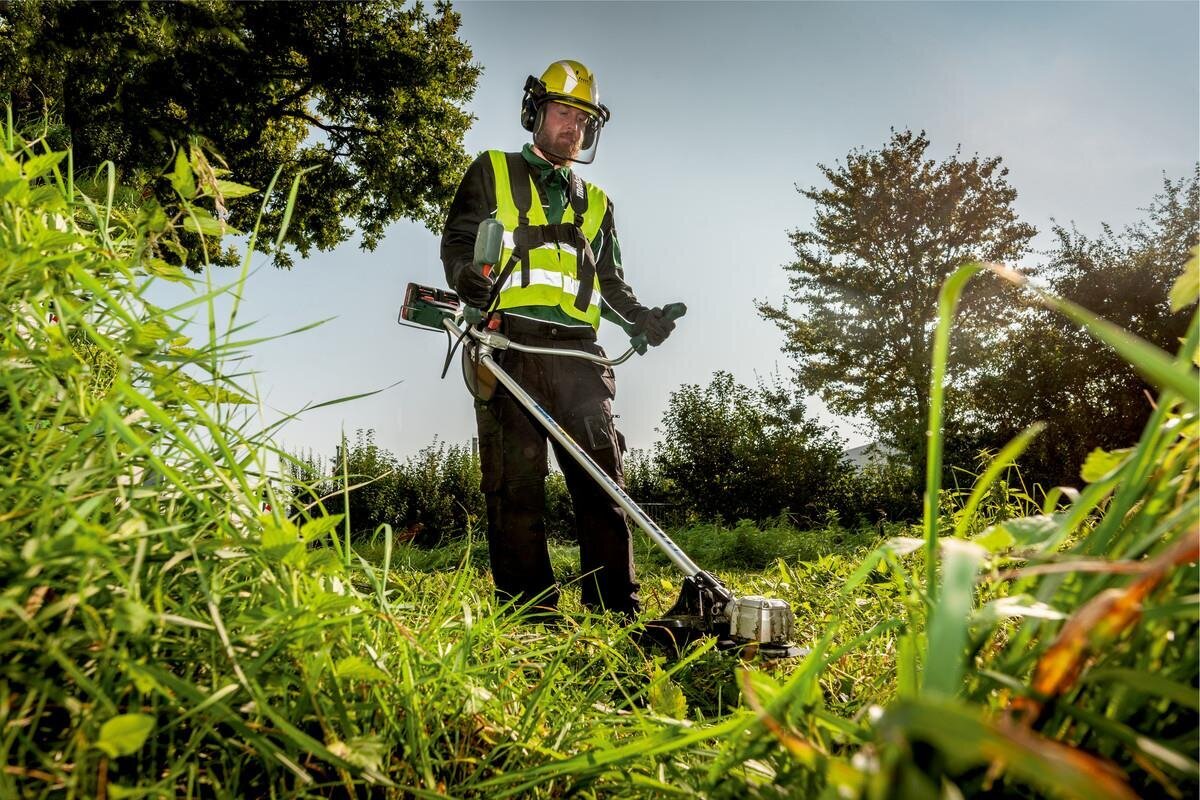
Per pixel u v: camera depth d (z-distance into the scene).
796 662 2.16
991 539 0.79
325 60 17.06
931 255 21.69
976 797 0.71
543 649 1.61
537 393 3.33
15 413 0.96
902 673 0.84
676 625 2.38
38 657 0.81
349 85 17.55
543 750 1.18
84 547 0.77
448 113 19.09
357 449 16.39
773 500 17.22
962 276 0.61
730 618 2.28
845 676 1.84
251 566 1.07
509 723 1.28
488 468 3.30
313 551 1.01
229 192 1.13
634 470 18.36
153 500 1.02
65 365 0.98
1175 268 17.73
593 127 3.65
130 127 11.44
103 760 0.75
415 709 1.08
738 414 18.05
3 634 0.77
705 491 17.38
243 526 1.06
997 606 0.70
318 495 1.25
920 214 21.72
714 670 2.14
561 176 3.62
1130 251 18.52
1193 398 0.44
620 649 2.20
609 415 3.39
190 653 0.95
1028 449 15.44
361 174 19.39
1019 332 18.28
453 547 8.41
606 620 2.12
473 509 15.67
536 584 3.21
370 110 18.23
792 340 23.62
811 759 0.68
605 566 3.31
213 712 0.87
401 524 15.55
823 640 0.85
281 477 1.15
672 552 2.48
